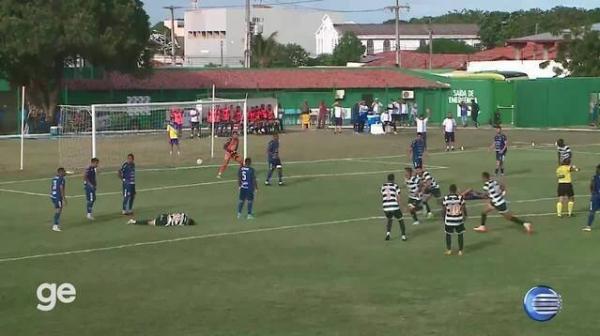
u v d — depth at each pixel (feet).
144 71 348.38
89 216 144.36
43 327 83.35
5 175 204.03
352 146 276.82
